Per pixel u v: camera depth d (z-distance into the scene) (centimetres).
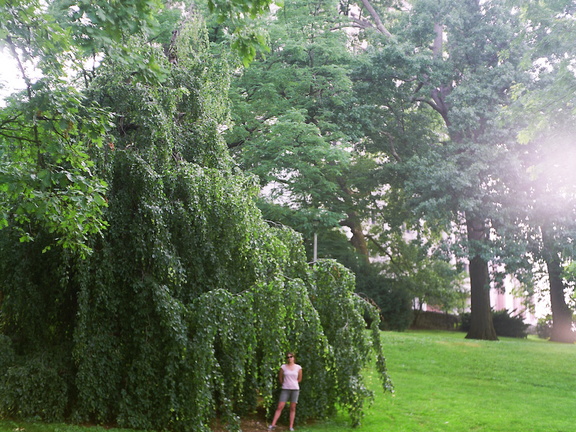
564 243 3006
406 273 4469
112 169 1208
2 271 1191
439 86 3416
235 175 1439
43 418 1109
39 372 1112
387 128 3400
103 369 1151
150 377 1166
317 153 2759
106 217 1180
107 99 1303
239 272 1348
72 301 1212
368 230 4638
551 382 2025
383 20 3788
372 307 1467
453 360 2300
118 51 980
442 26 3584
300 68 2919
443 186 3020
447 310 4675
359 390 1353
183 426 1163
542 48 2142
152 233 1198
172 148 1329
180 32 1502
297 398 1313
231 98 2700
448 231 3294
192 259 1270
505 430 1413
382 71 3136
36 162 1065
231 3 906
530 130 2138
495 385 1975
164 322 1148
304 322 1332
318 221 2864
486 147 2983
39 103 941
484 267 3475
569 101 2241
